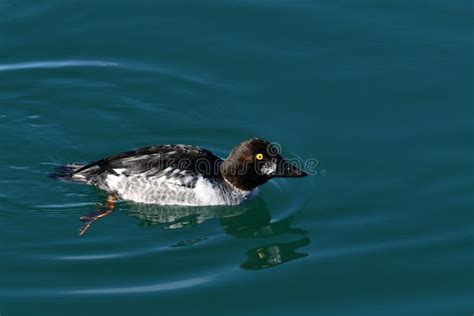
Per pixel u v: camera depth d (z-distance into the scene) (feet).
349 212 57.72
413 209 57.57
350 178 60.39
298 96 67.62
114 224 56.85
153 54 71.56
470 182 59.36
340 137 63.82
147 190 57.26
